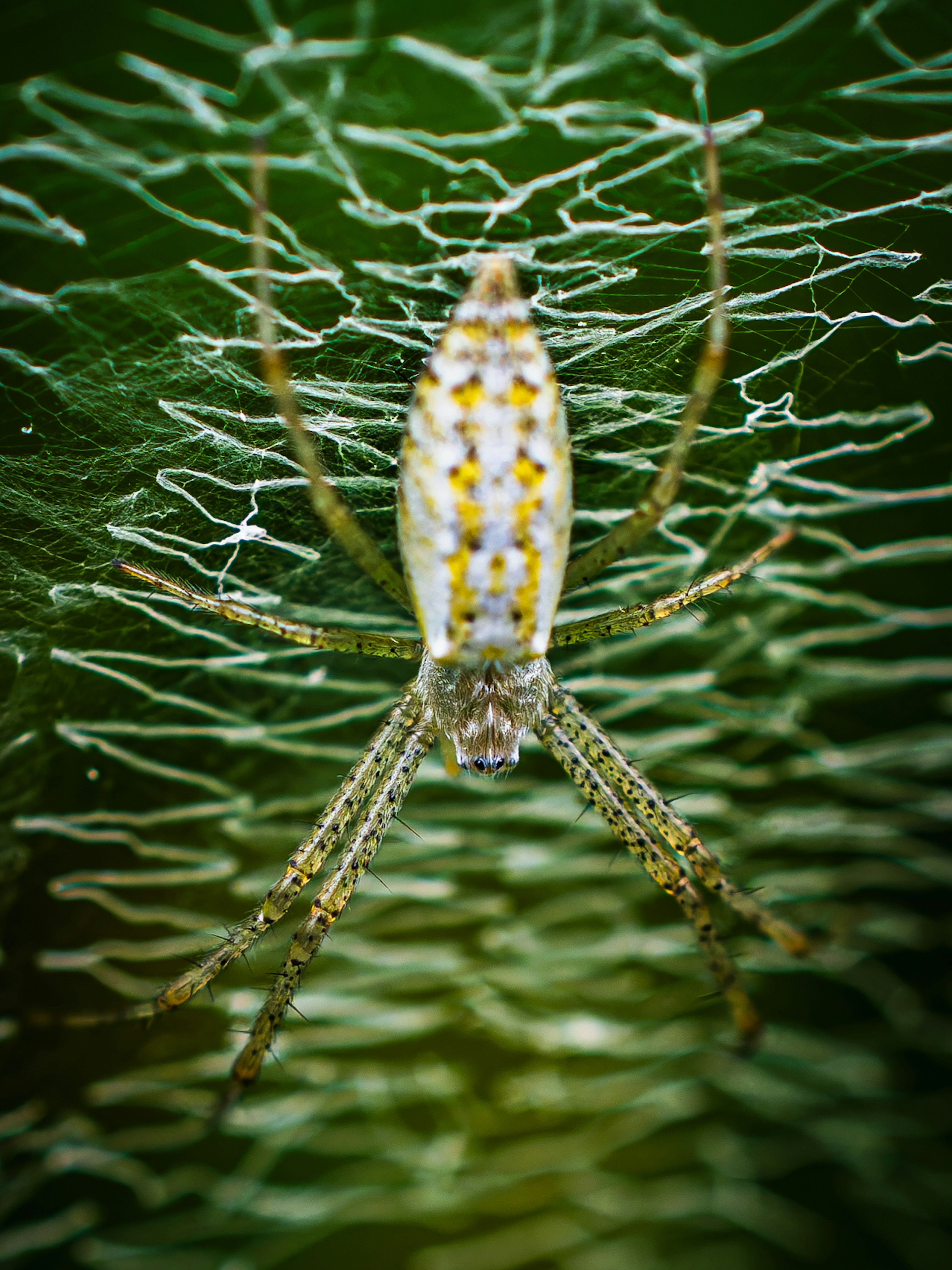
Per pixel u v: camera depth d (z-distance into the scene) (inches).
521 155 1.8
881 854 1.8
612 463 1.8
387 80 1.8
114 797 1.8
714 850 1.8
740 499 1.8
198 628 1.8
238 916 1.8
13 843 1.8
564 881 1.8
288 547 1.8
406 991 1.8
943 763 1.8
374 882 1.8
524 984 1.8
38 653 1.8
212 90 1.8
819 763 1.8
